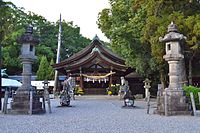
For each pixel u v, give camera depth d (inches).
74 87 1501.0
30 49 575.8
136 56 1019.3
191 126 353.4
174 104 507.8
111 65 1505.9
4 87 1473.9
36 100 563.8
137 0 861.2
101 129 327.6
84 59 1566.2
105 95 1473.9
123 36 934.4
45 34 2490.2
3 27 669.9
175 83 521.3
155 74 1219.9
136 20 862.5
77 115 519.8
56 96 1440.7
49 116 498.3
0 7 644.1
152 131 310.7
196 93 596.1
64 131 310.5
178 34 522.0
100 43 1630.2
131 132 303.4
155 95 1382.9
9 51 1989.4
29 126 354.6
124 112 588.4
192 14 810.8
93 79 1560.0
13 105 547.8
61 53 2448.3
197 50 798.5
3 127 344.8
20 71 2161.7
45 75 1987.0
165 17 780.6
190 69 885.2
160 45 767.1
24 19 2234.3
